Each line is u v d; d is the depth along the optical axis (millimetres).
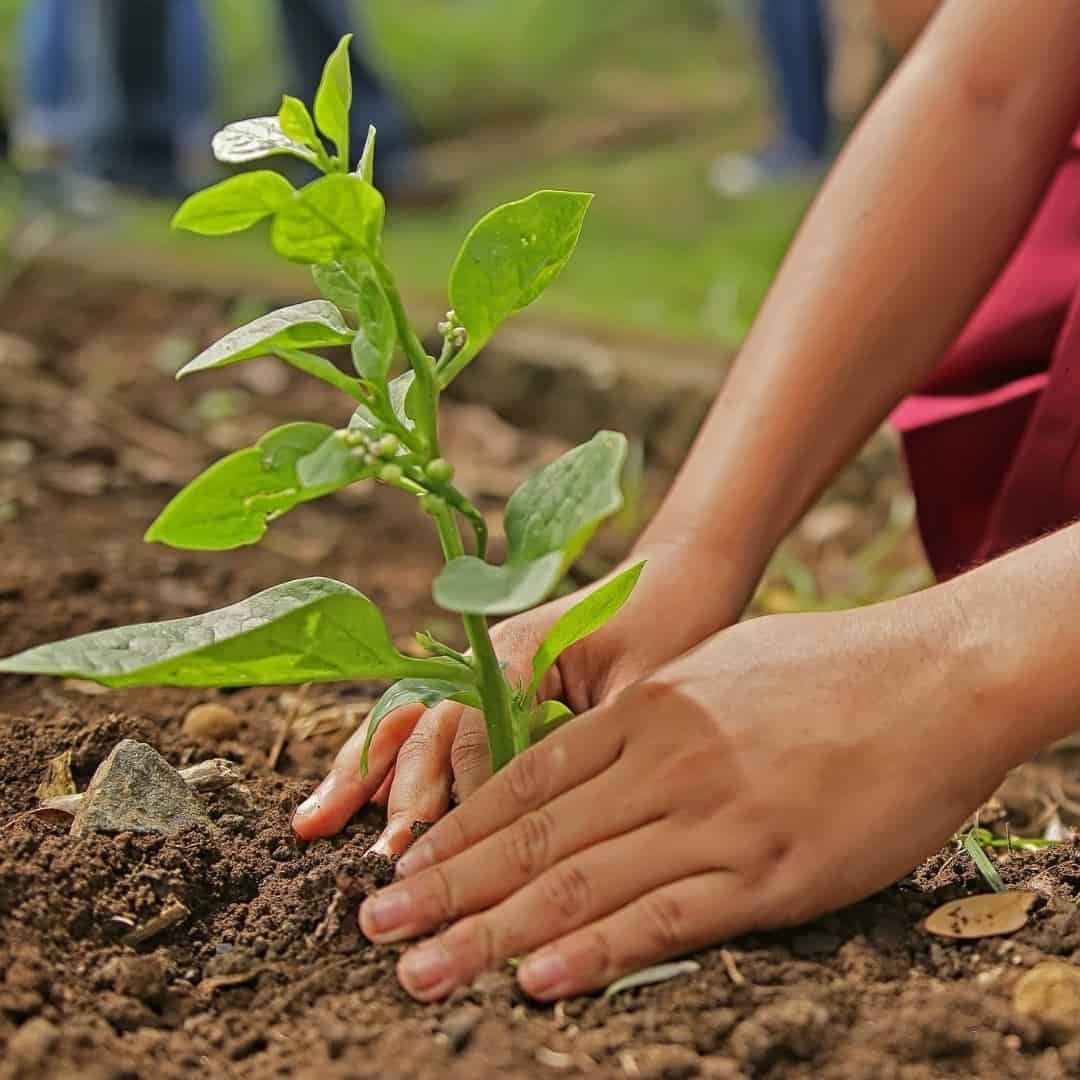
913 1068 1072
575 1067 1054
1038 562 1166
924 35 1628
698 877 1113
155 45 4703
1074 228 1771
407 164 5270
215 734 1689
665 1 7734
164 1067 1087
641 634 1402
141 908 1267
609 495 1025
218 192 1017
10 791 1479
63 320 3566
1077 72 1560
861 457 2850
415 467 1147
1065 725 1125
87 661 1060
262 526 1165
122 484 2584
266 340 1114
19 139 5281
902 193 1543
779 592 2514
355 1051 1091
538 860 1137
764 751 1114
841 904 1135
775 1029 1078
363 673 1163
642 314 3582
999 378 1817
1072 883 1325
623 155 6043
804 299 1541
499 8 7887
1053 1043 1102
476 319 1184
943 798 1118
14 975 1130
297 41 5020
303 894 1273
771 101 5984
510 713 1239
